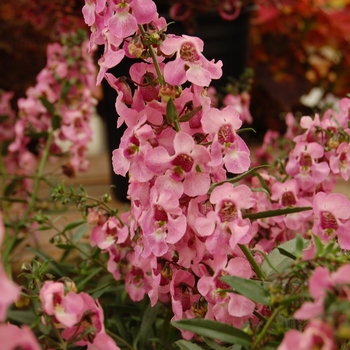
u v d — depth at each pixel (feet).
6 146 1.56
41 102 1.42
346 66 2.10
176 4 1.45
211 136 0.84
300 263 0.70
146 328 1.05
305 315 0.61
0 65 2.02
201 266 0.86
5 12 1.95
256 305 0.86
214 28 1.51
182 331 0.93
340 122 1.05
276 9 1.92
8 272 1.26
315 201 0.84
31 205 1.39
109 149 1.66
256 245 0.98
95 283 1.24
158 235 0.81
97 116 2.29
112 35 0.81
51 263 1.19
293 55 2.14
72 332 0.82
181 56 0.81
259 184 1.16
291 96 2.02
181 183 0.80
